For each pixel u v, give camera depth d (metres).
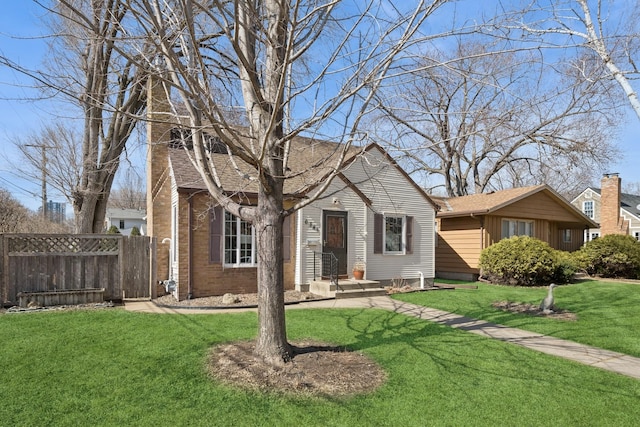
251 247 11.33
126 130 13.55
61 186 14.10
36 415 3.84
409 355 5.82
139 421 3.75
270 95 5.27
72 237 9.73
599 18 5.18
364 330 7.20
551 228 20.27
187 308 9.09
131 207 47.34
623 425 3.93
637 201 37.84
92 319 7.55
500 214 16.41
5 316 7.74
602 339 7.18
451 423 3.86
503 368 5.44
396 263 13.98
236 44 4.16
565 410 4.22
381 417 3.93
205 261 10.63
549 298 9.72
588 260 17.58
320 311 8.95
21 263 9.11
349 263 12.86
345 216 12.84
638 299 11.41
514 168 24.77
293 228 11.96
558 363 5.75
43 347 5.75
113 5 5.89
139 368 5.02
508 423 3.90
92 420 3.77
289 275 11.84
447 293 12.31
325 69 4.97
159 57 6.02
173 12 4.68
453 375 5.10
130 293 10.34
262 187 5.25
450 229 17.86
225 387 4.49
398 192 14.12
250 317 8.02
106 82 8.35
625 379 5.20
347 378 4.82
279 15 5.02
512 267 14.41
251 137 5.31
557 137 11.60
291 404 4.13
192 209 10.47
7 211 22.42
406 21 4.83
